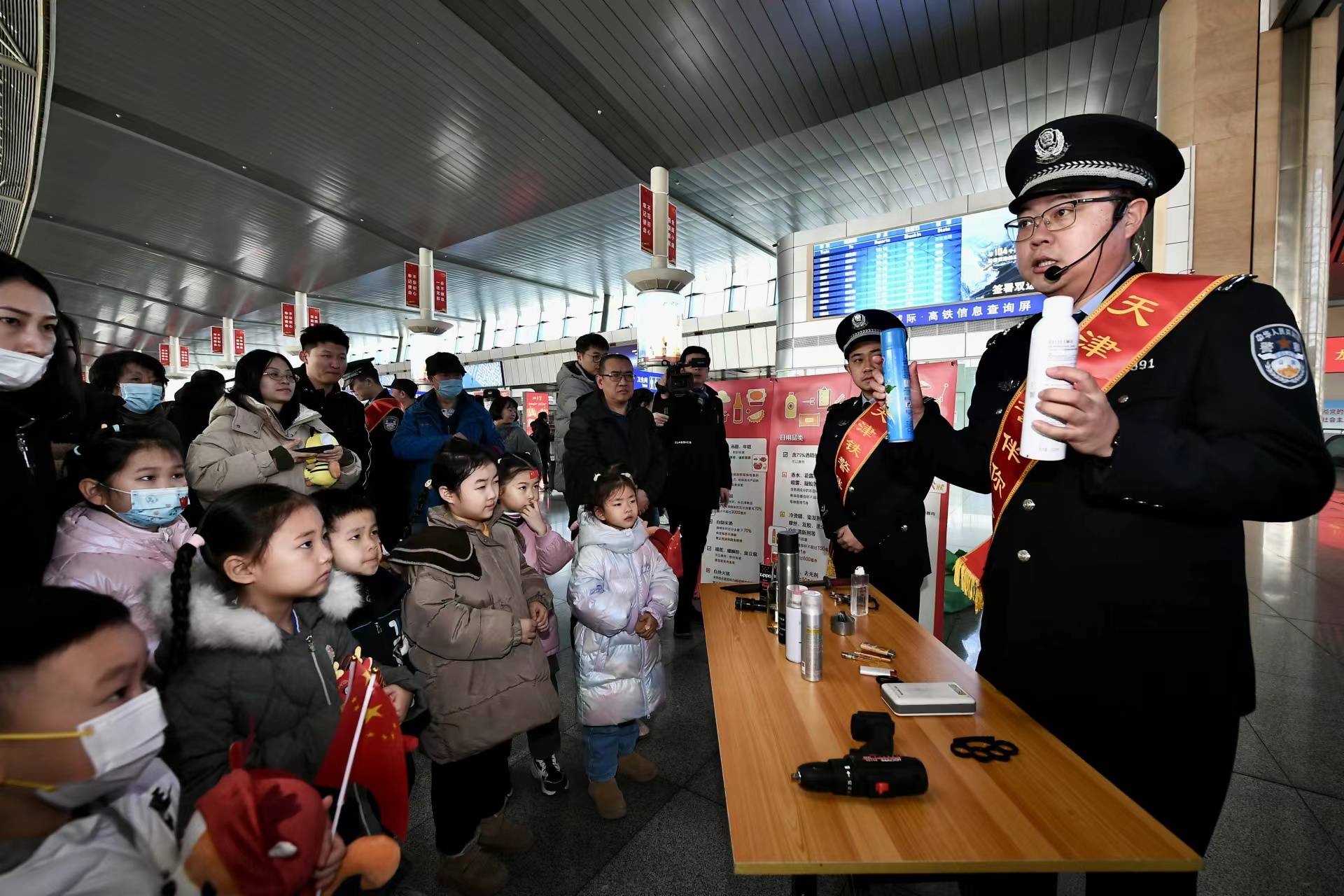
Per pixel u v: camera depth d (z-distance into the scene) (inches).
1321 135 175.6
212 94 302.7
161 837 29.5
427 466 127.2
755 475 134.8
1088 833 30.5
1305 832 62.2
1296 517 31.5
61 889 24.0
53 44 152.5
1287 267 181.5
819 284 242.5
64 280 676.1
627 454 107.2
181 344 1096.2
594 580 68.7
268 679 39.9
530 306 856.3
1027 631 39.7
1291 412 30.8
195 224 496.1
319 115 321.4
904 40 255.8
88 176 402.9
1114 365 37.1
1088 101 307.3
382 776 34.7
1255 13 176.9
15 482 46.6
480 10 240.8
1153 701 35.4
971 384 193.9
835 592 76.7
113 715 26.0
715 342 673.6
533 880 58.1
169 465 53.4
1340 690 91.7
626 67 275.1
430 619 56.6
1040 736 39.7
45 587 27.0
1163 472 30.7
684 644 119.4
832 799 33.8
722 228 508.7
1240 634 35.5
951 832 30.7
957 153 369.7
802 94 298.2
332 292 732.7
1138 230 39.4
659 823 66.6
